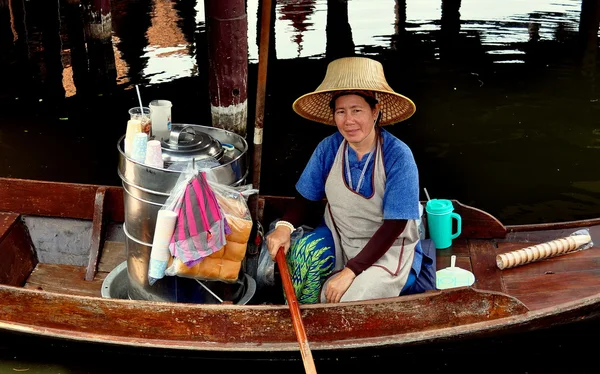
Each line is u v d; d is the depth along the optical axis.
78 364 3.77
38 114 7.53
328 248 3.72
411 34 9.91
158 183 3.51
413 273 3.68
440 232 4.22
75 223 4.46
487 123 7.32
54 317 3.61
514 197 5.97
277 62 8.97
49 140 6.95
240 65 5.19
